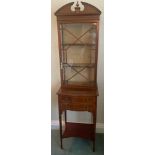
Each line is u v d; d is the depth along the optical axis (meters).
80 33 2.07
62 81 2.11
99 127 2.40
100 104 2.33
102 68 2.20
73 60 2.18
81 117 2.43
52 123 2.52
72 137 2.30
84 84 2.13
